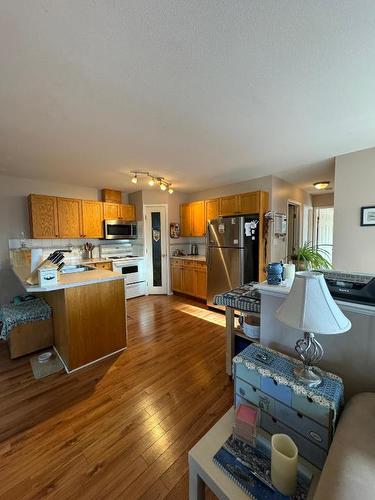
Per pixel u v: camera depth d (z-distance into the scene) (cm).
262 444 98
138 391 194
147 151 259
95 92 153
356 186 269
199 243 527
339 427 84
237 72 136
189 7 96
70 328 220
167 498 115
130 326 330
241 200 388
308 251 297
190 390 194
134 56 122
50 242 415
